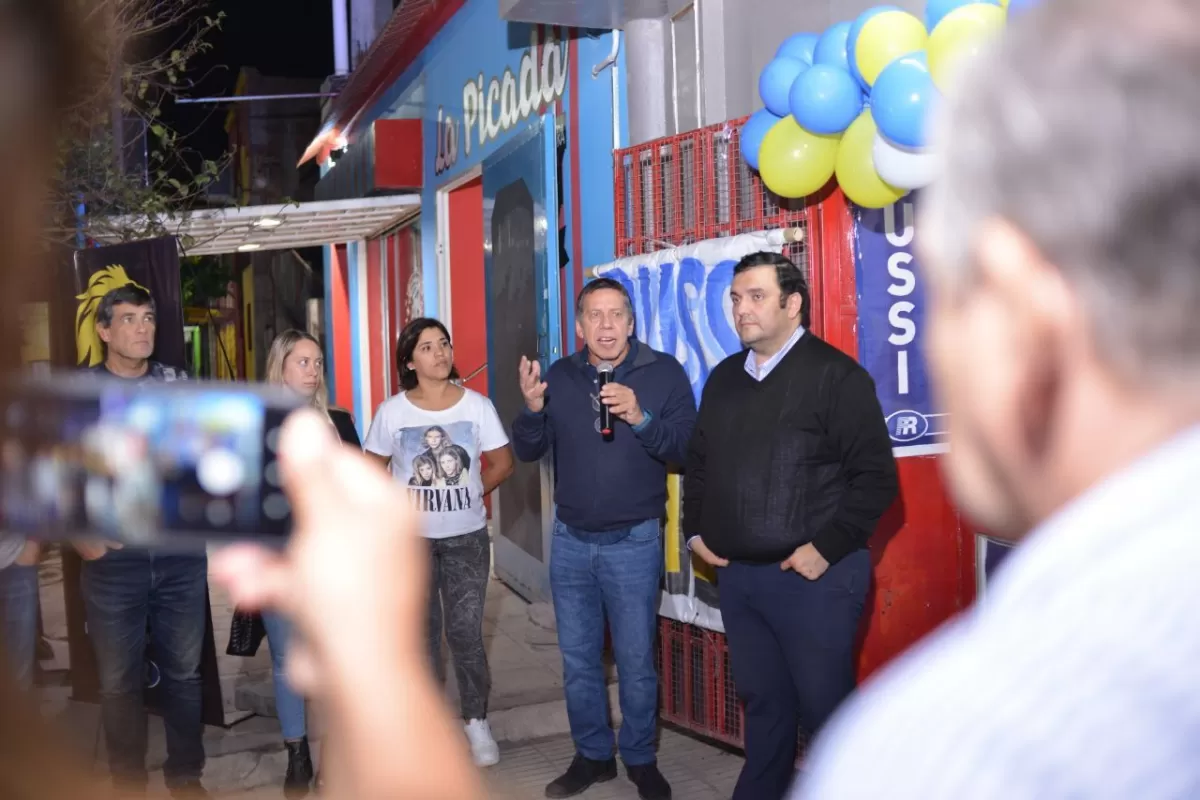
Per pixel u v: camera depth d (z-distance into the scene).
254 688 4.77
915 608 3.80
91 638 3.56
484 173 6.85
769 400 3.26
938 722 0.48
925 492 3.81
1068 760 0.44
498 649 5.50
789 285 3.27
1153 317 0.45
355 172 9.99
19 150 0.38
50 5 0.38
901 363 3.78
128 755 3.55
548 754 4.33
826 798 0.51
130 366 3.72
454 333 8.56
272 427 0.51
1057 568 0.48
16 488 0.45
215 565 0.49
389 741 0.44
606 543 3.79
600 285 3.84
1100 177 0.45
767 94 3.62
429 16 8.20
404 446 4.08
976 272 0.50
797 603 3.20
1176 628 0.44
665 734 4.48
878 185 3.28
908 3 3.90
